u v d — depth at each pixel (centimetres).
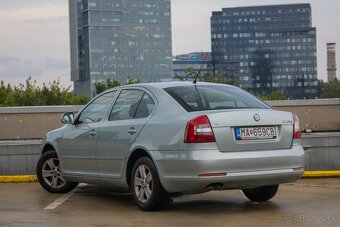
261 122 748
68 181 955
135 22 16825
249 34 17100
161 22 17175
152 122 776
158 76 17012
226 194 940
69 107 2000
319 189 984
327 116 2116
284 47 17112
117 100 868
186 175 720
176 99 775
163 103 783
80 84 17125
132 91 848
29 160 1276
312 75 17062
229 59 17038
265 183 749
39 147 1280
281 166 751
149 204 770
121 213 773
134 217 741
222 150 722
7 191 1001
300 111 2111
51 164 978
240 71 17012
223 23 17138
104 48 16638
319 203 834
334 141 1307
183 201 871
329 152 1305
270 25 17150
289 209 788
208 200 880
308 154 1296
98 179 867
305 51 17175
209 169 709
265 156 739
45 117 1984
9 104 6556
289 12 17125
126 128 812
